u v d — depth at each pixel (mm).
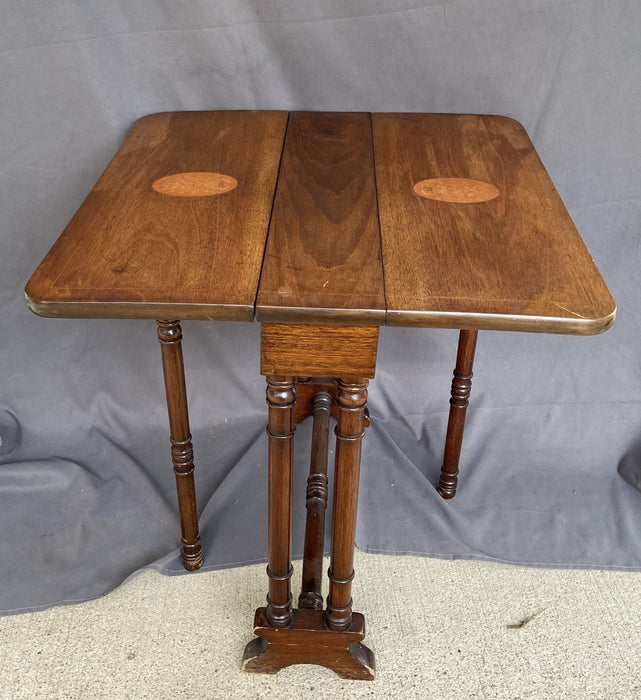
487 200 1368
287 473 1322
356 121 1721
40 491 2002
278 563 1435
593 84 1800
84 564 1825
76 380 2121
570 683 1574
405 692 1547
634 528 1946
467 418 2191
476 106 1839
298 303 1057
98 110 1801
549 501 2027
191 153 1542
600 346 2102
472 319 1051
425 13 1711
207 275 1119
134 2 1681
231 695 1537
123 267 1138
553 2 1697
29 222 1933
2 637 1649
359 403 1230
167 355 1540
